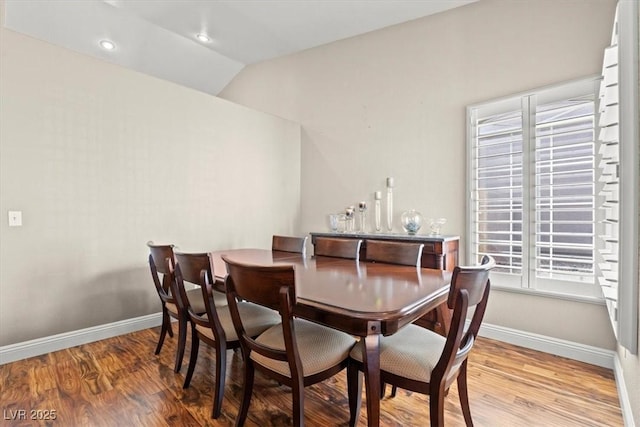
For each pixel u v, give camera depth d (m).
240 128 3.71
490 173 2.79
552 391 1.93
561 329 2.42
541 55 2.52
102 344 2.58
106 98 2.70
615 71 1.60
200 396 1.86
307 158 4.22
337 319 1.27
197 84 4.93
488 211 2.80
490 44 2.78
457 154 2.98
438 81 3.09
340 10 3.17
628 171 1.35
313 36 3.72
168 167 3.11
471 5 2.89
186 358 2.35
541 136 2.49
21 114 2.28
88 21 3.57
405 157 3.32
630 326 1.38
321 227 4.11
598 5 2.28
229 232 3.61
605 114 1.73
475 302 1.29
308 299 1.34
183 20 3.42
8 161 2.23
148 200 2.97
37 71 2.35
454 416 1.70
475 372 2.16
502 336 2.68
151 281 3.00
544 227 2.49
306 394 1.90
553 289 2.45
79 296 2.56
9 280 2.25
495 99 2.73
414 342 1.50
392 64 3.41
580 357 2.32
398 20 3.29
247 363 1.55
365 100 3.63
